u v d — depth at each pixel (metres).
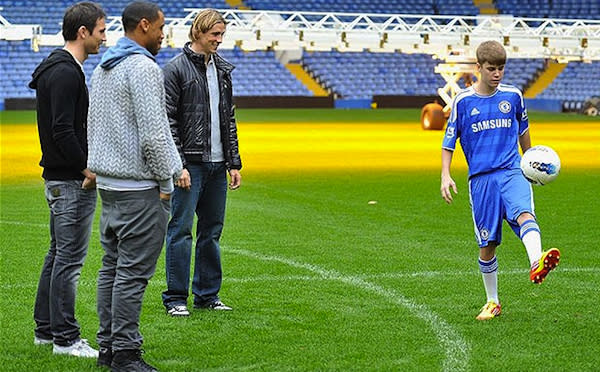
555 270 8.57
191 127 6.79
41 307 6.07
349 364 5.68
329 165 18.42
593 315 6.91
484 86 6.65
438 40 27.03
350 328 6.52
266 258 9.09
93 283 7.93
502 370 5.57
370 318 6.80
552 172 6.50
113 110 5.29
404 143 23.97
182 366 5.62
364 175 16.75
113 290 5.45
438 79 44.00
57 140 5.54
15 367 5.59
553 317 6.84
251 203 13.12
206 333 6.38
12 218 11.55
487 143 6.63
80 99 5.66
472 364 5.68
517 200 6.47
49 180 5.82
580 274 8.41
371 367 5.62
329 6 46.00
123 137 5.29
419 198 13.80
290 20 26.61
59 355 5.84
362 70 43.72
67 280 5.86
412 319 6.77
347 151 21.52
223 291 7.68
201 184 6.88
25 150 20.98
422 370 5.56
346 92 42.81
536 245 6.21
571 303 7.29
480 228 6.67
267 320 6.74
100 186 5.43
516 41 26.67
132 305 5.42
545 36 26.59
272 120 33.66
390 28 45.94
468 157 6.74
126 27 5.42
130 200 5.36
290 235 10.46
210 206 7.02
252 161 19.09
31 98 38.03
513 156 6.66
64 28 5.68
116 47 5.35
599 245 9.92
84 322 6.70
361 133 27.48
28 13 41.59
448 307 7.15
